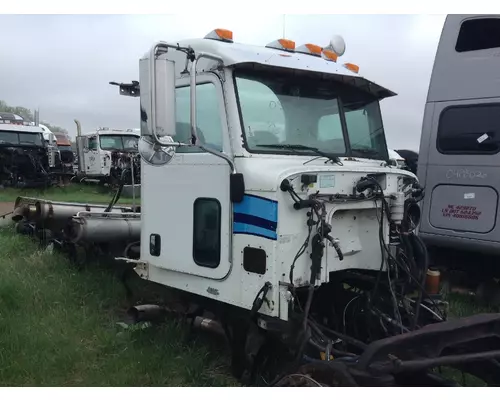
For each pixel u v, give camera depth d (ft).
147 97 11.66
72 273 20.75
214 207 13.01
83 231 20.13
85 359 14.38
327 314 14.42
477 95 21.40
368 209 13.17
